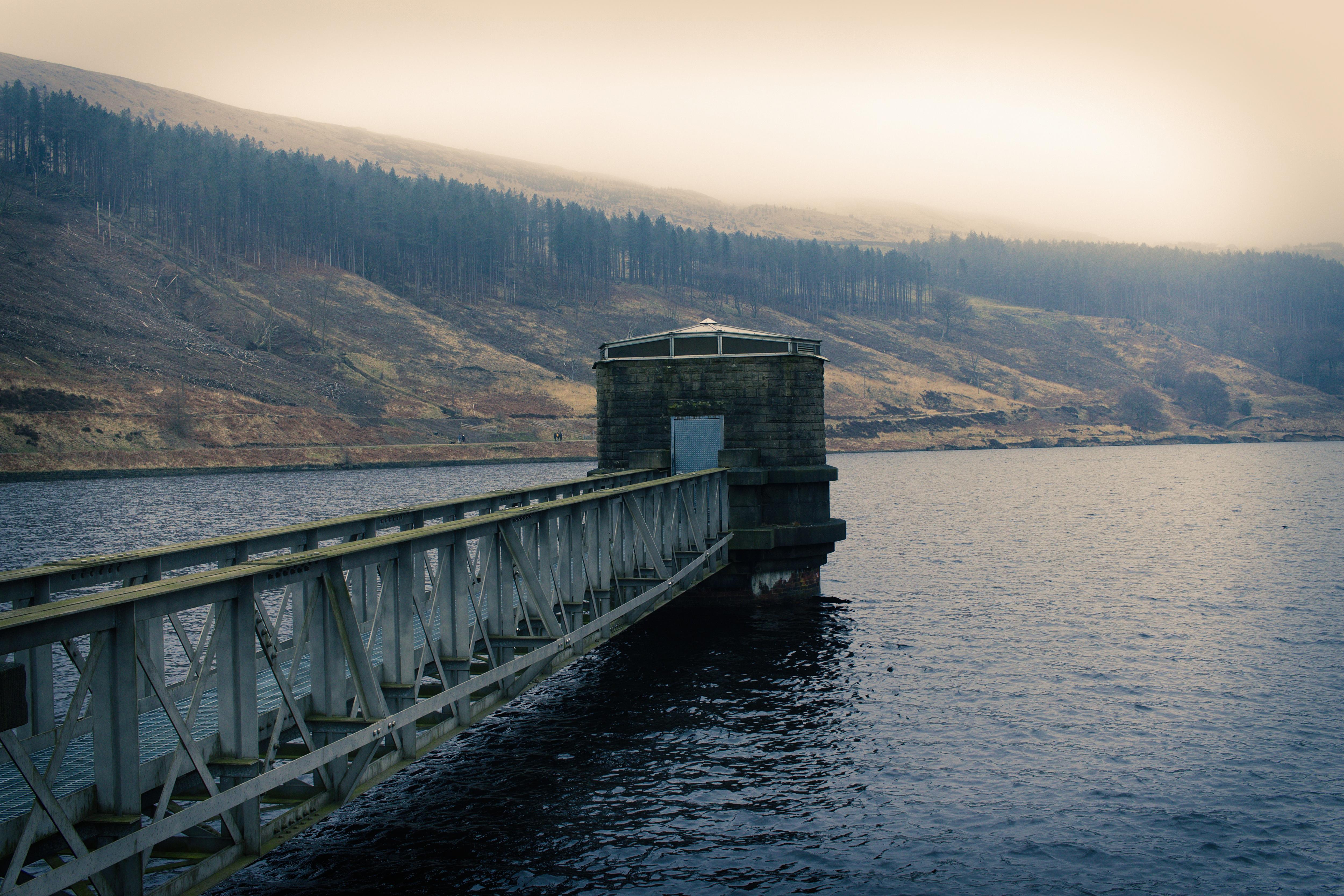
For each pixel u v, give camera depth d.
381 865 14.24
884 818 16.20
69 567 10.95
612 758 18.95
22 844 7.54
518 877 13.98
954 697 23.20
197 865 9.48
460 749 19.44
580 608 18.78
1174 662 26.78
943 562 47.41
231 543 13.59
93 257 176.25
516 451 154.00
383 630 12.83
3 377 119.38
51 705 10.59
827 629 30.73
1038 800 17.05
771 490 33.31
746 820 16.09
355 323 196.00
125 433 121.31
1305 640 29.62
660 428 34.34
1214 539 56.72
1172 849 15.16
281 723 10.95
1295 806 16.77
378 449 141.38
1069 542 55.78
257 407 141.88
